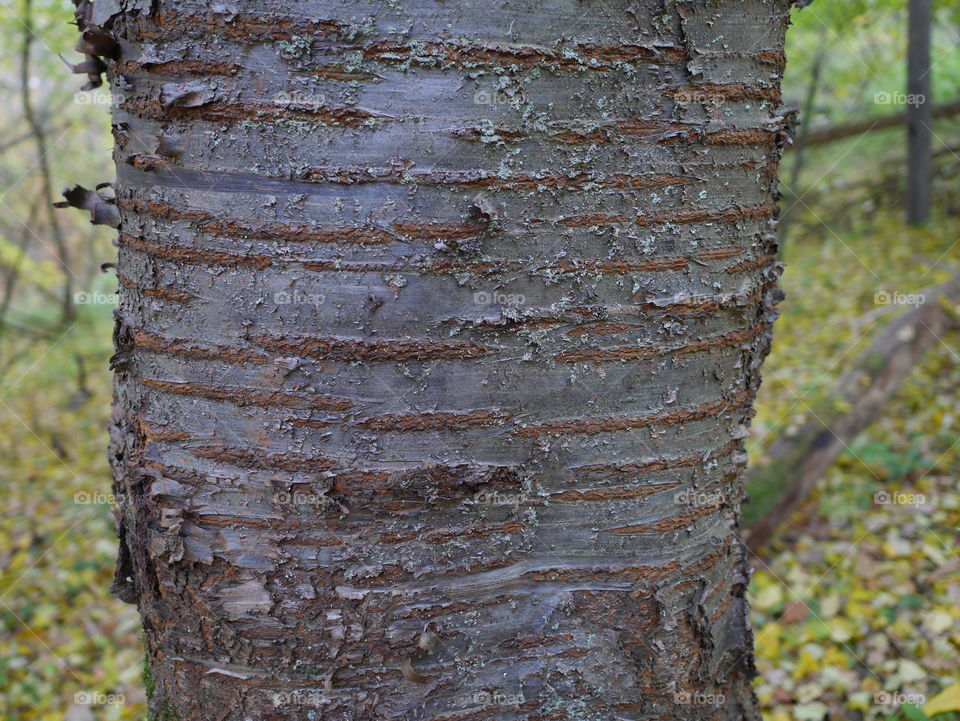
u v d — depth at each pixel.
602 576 0.81
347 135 0.76
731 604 0.88
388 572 0.79
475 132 0.76
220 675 0.81
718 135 0.80
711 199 0.80
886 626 1.77
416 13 0.75
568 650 0.82
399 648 0.80
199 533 0.80
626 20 0.76
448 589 0.80
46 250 4.38
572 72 0.76
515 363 0.78
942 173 4.66
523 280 0.77
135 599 0.88
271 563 0.79
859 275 3.81
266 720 0.81
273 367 0.78
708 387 0.82
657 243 0.79
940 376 2.82
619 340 0.79
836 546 2.10
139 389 0.81
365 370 0.77
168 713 0.84
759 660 1.73
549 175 0.77
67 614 2.17
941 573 1.92
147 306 0.80
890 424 2.65
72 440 3.28
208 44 0.76
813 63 4.43
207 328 0.78
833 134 4.58
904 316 2.97
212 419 0.79
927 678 1.59
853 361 2.74
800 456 2.30
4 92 4.04
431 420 0.78
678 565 0.83
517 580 0.81
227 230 0.77
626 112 0.77
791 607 1.89
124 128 0.79
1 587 2.28
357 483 0.78
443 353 0.77
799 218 4.76
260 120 0.76
